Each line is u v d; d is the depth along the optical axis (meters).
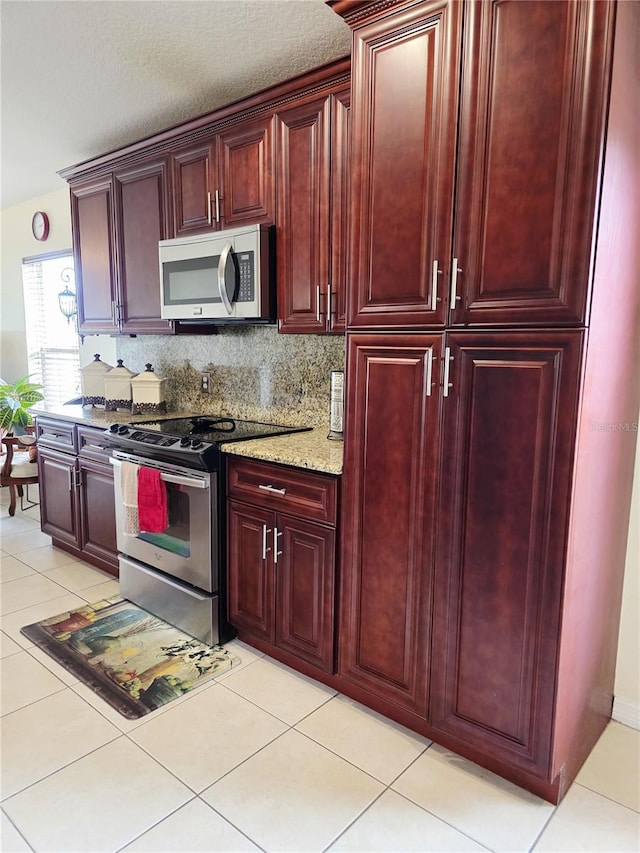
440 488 1.71
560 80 1.39
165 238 2.96
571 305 1.42
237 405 3.21
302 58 2.35
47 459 3.54
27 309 5.05
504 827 1.57
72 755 1.81
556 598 1.52
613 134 1.38
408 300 1.73
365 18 1.75
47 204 4.58
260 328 3.01
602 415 1.57
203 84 2.60
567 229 1.41
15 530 4.04
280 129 2.35
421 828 1.56
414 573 1.81
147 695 2.11
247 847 1.49
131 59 2.36
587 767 1.80
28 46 2.26
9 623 2.65
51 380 4.91
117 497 2.83
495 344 1.56
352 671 2.04
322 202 2.24
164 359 3.67
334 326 2.27
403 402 1.77
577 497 1.49
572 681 1.64
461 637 1.73
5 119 3.02
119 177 3.18
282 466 2.15
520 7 1.44
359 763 1.79
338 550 2.02
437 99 1.61
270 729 1.94
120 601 2.89
